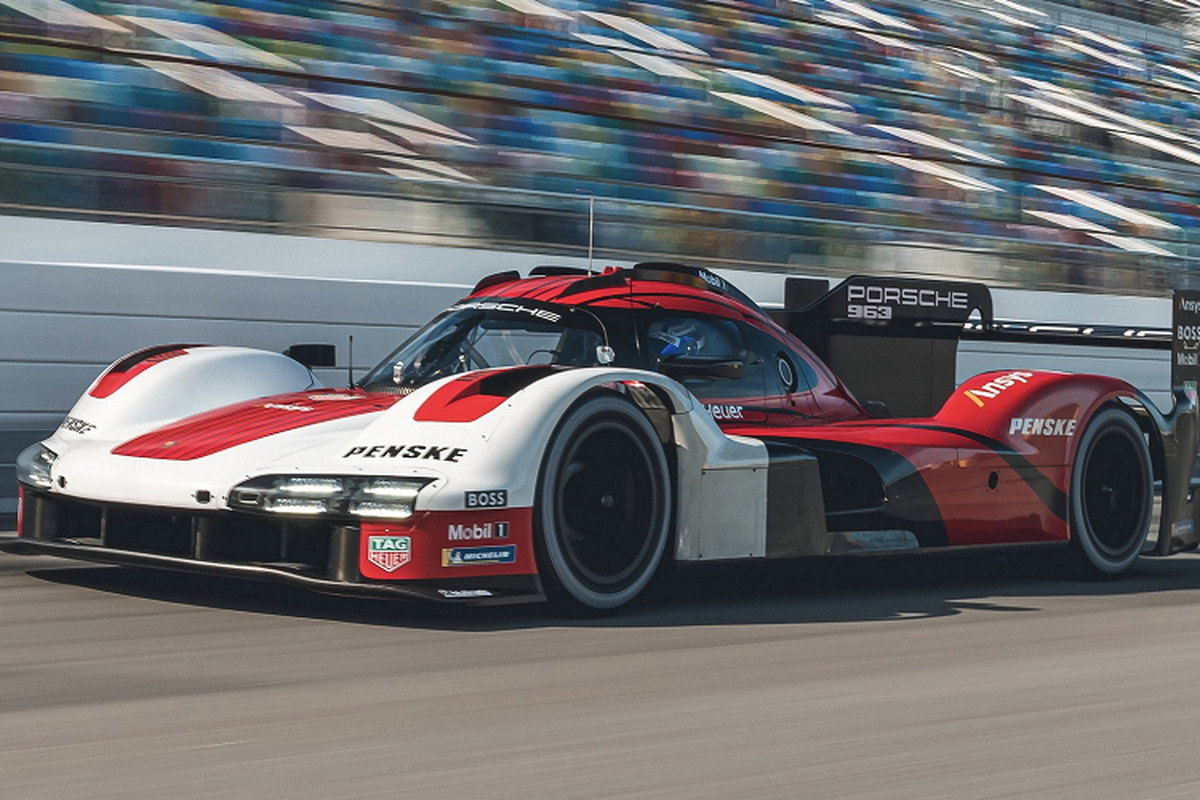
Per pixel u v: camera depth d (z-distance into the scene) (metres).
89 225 24.52
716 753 6.47
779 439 12.05
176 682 7.90
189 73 31.41
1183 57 72.06
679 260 34.00
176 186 27.33
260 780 5.86
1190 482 15.15
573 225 32.88
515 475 9.98
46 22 30.70
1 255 23.47
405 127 33.47
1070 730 7.09
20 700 7.41
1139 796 5.90
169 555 10.55
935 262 39.56
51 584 11.67
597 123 37.97
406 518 9.59
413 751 6.39
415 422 10.31
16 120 26.86
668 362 11.92
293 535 10.18
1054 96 57.47
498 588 9.95
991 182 46.22
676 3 49.72
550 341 12.30
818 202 39.38
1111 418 14.23
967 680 8.39
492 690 7.79
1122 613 11.60
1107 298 41.72
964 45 59.09
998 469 13.26
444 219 30.69
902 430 13.06
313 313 25.91
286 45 35.22
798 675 8.45
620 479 10.73
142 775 5.91
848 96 48.66
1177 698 7.95
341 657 8.70
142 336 23.75
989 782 6.06
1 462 19.39
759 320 13.59
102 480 10.85
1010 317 38.88
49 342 22.62
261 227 27.89
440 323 13.16
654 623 10.38
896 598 12.26
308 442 10.59
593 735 6.76
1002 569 14.85
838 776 6.12
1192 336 15.17
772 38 50.59
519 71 39.34
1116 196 49.69
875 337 16.78
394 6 39.47
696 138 39.72
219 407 12.17
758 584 12.97
